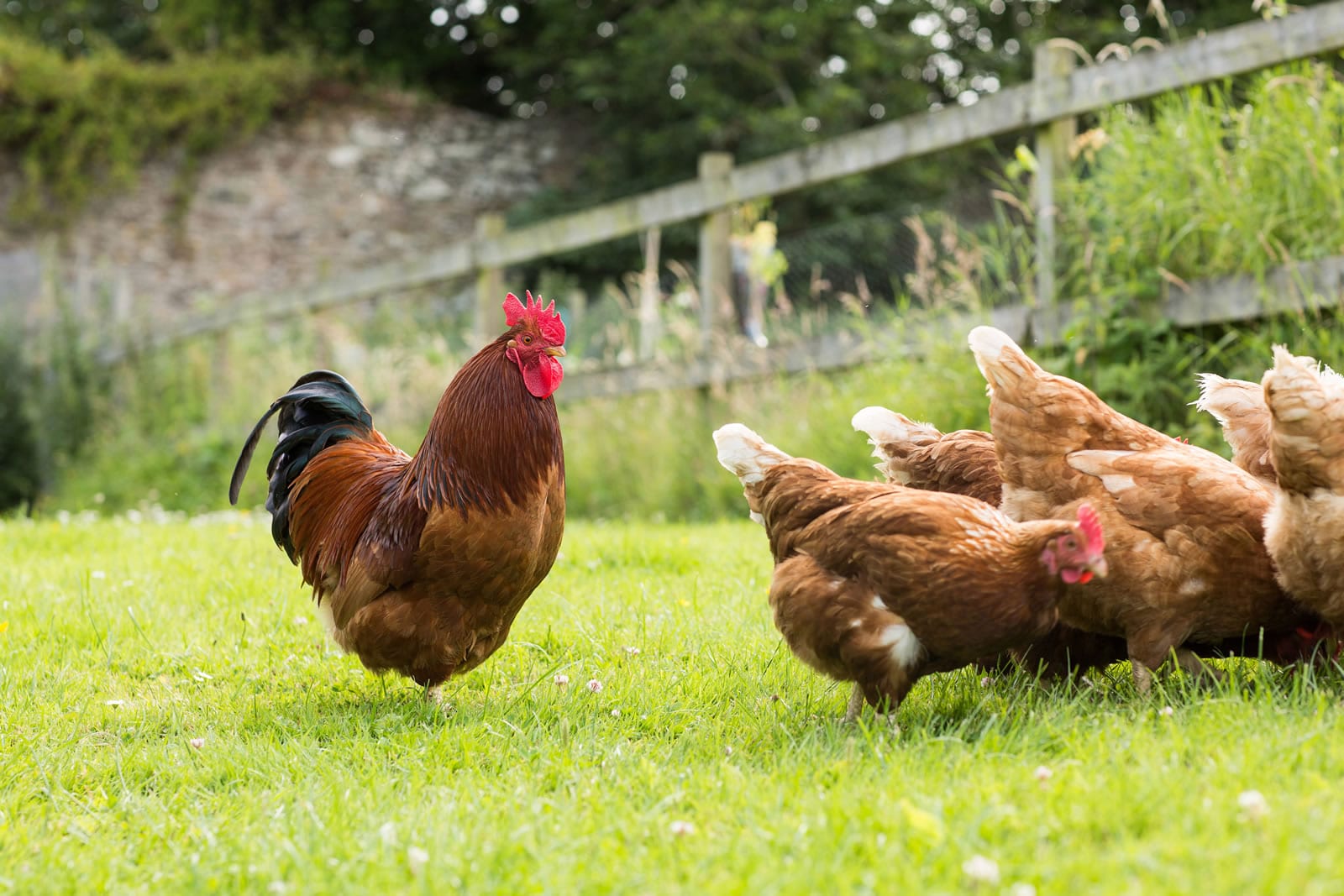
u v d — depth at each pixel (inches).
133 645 217.5
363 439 206.8
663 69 994.7
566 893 106.1
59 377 772.6
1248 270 281.0
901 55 977.5
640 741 158.4
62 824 135.0
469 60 1256.2
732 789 130.0
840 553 157.0
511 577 173.0
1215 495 163.5
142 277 1033.5
